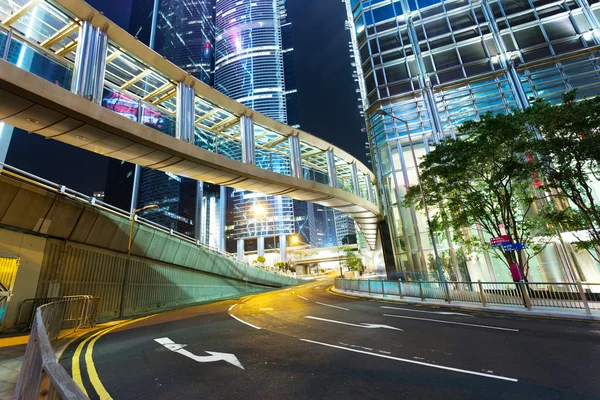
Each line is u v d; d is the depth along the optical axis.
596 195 19.39
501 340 7.61
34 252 14.45
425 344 7.45
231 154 22.81
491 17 27.94
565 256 20.00
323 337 8.63
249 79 169.38
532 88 24.55
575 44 25.08
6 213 13.21
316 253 120.31
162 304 23.84
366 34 32.47
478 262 22.62
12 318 13.09
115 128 13.80
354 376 5.37
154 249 22.88
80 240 17.02
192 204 158.00
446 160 15.66
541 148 12.45
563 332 8.24
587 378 4.87
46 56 12.98
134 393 4.96
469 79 26.77
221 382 5.33
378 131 29.95
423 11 30.73
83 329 12.62
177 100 17.94
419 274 24.72
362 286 22.81
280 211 121.38
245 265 38.09
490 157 14.31
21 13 13.05
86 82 13.06
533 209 21.05
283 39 190.12
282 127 24.97
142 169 158.88
